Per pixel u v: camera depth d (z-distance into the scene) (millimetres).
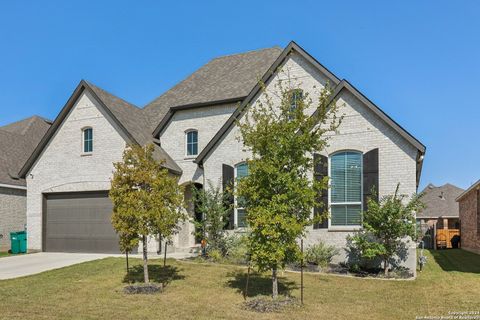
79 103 20688
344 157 15766
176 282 12297
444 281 12734
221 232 16828
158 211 11086
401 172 14852
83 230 20125
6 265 16234
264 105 17734
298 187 9484
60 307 9539
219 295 10711
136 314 8922
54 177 20812
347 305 9695
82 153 20344
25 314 8930
